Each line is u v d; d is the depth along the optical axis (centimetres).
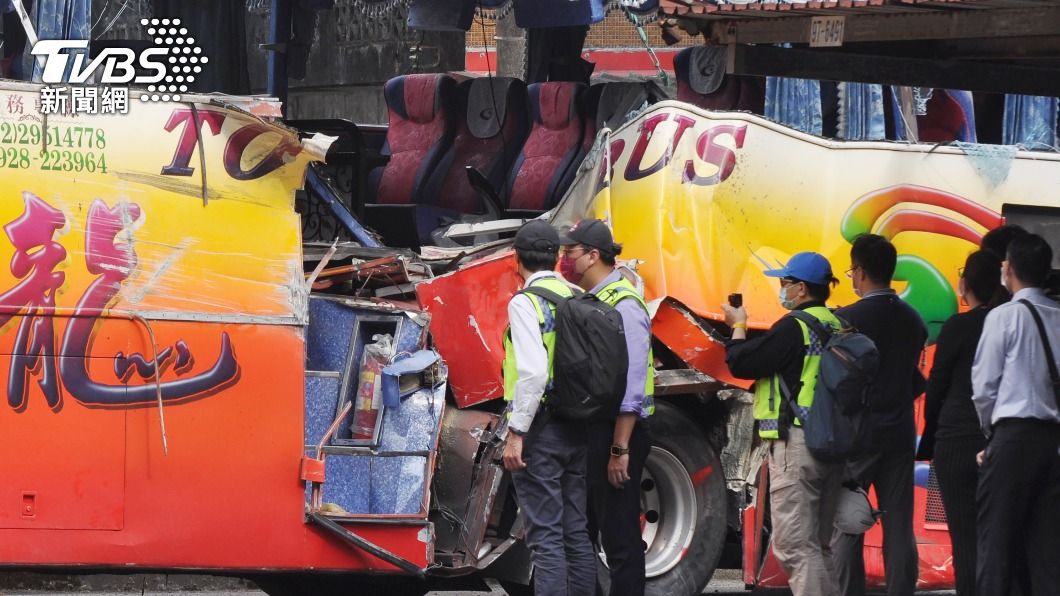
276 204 2133
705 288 2423
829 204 2502
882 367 2217
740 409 2519
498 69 4566
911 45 2517
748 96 3073
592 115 3170
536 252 2102
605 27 5156
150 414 2064
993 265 2238
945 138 3528
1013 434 2070
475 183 2933
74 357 2045
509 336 2078
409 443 2217
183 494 2073
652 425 2456
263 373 2098
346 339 2266
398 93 3344
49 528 2041
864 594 2314
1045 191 2567
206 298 2088
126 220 2073
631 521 2131
